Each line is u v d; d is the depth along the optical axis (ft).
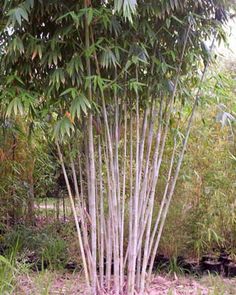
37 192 13.11
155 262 10.17
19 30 6.81
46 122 8.30
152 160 8.51
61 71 6.66
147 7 6.72
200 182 10.00
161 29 7.34
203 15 7.74
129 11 5.86
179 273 9.95
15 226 11.75
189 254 10.33
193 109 8.29
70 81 6.95
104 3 6.74
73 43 6.89
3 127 9.48
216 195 9.86
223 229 10.12
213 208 9.90
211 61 8.27
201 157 9.90
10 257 8.71
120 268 7.68
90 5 6.50
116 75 7.14
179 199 10.06
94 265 7.56
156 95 7.82
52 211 13.28
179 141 9.21
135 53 7.01
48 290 8.08
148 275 8.31
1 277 7.30
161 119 7.93
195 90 8.76
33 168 12.01
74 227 11.62
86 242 7.70
